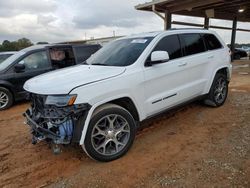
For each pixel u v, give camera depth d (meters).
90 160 3.57
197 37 5.05
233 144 3.74
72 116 3.12
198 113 5.25
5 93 6.79
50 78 3.65
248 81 9.03
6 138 4.65
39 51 7.37
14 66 6.94
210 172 3.04
